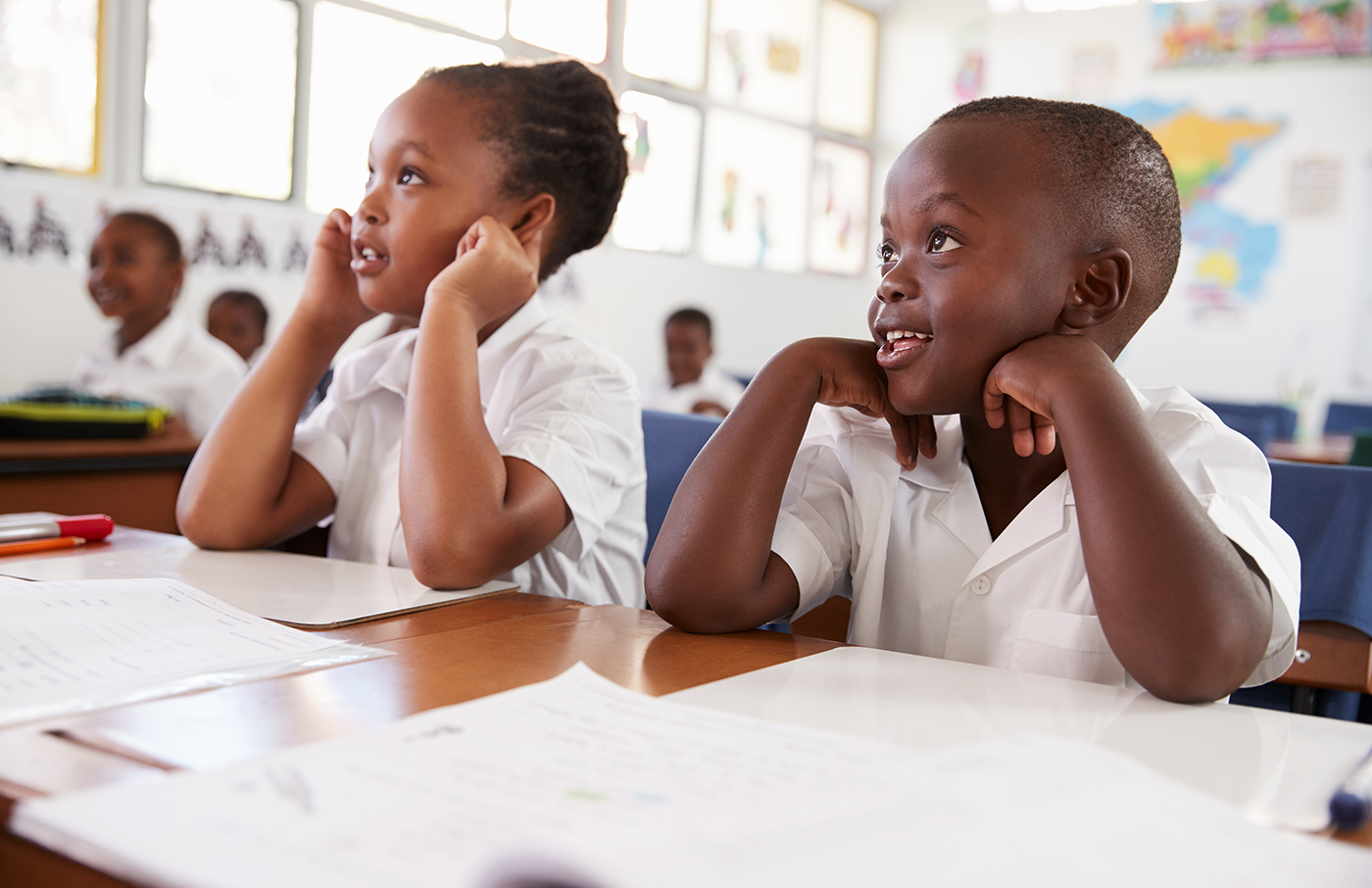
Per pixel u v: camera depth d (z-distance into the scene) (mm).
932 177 726
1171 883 334
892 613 885
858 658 683
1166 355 6102
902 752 452
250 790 381
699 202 5773
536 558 1043
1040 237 719
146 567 903
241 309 3646
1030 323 736
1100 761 423
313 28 4066
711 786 395
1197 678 606
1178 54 6031
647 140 5457
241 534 1032
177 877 320
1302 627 1001
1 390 3285
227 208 3828
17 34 3332
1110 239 743
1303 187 5789
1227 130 5930
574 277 5117
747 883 300
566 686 525
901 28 6742
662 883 292
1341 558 990
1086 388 684
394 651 647
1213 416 798
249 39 3881
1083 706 593
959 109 783
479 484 894
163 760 446
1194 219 6016
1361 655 976
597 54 5184
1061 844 349
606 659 651
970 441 859
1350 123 5688
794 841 329
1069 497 802
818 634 1052
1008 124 731
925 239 734
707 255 5859
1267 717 587
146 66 3609
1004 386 726
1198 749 522
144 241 3088
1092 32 6227
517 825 354
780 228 6293
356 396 1159
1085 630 768
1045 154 720
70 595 717
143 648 613
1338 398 5750
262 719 503
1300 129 5781
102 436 2047
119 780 419
